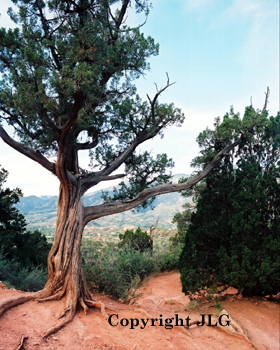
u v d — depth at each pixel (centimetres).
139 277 1644
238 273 1009
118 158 1127
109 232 10731
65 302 809
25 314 700
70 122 804
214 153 1270
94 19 905
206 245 1163
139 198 1098
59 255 877
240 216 1063
